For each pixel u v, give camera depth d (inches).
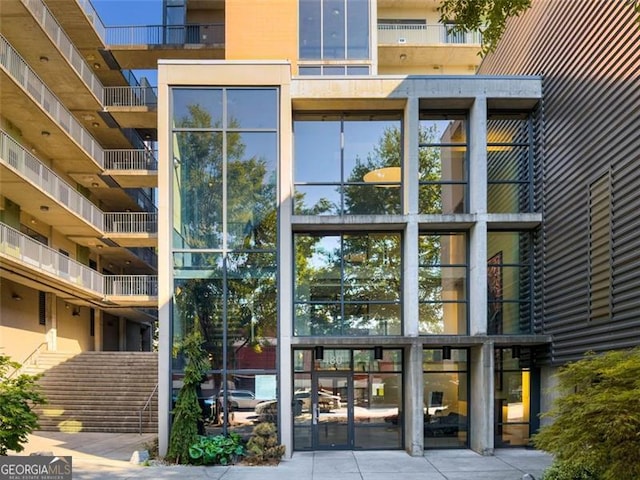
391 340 512.1
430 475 419.5
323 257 557.3
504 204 567.8
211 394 496.7
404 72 1107.3
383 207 557.3
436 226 545.6
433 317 547.8
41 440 579.8
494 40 314.7
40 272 727.1
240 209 524.7
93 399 716.7
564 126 485.7
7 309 768.3
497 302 551.5
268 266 518.6
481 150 533.3
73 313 1029.8
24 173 693.3
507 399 543.2
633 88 378.3
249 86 533.3
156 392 735.7
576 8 463.5
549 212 515.2
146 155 1063.6
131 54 1080.8
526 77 536.4
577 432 265.6
